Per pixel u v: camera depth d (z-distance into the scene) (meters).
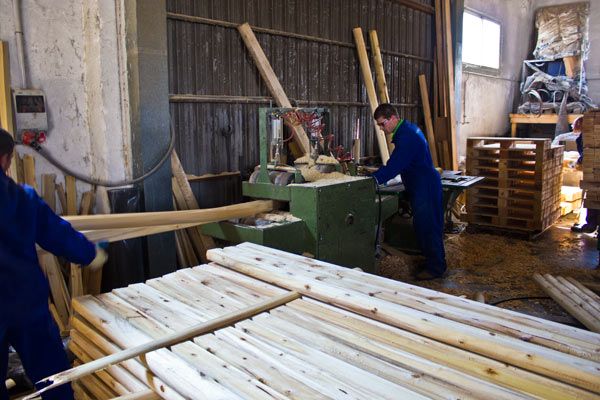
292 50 5.17
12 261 1.92
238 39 4.59
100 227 2.96
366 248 4.07
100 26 3.39
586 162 4.87
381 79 6.23
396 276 4.86
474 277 4.80
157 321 1.94
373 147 6.50
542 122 10.37
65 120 3.44
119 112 3.59
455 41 7.57
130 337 1.81
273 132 3.89
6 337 1.98
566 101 10.37
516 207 6.08
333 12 5.65
